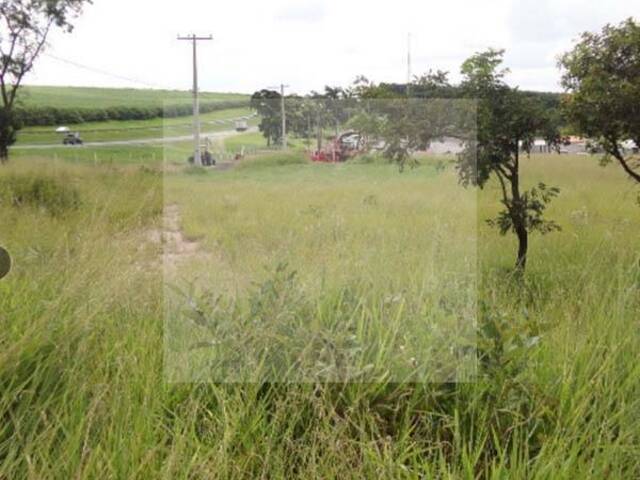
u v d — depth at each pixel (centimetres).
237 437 187
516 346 212
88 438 177
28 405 190
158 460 177
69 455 172
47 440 177
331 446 176
